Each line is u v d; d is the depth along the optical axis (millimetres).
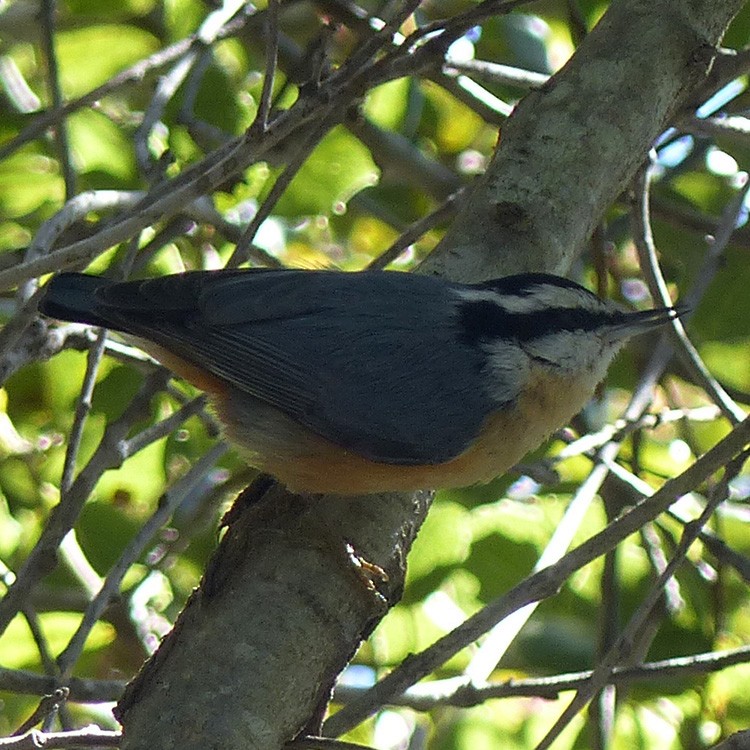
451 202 9055
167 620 10570
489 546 10680
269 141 6562
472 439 7633
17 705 11047
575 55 8320
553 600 10805
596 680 6617
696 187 12547
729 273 11070
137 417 8172
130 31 11898
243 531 6656
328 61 9156
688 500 11086
